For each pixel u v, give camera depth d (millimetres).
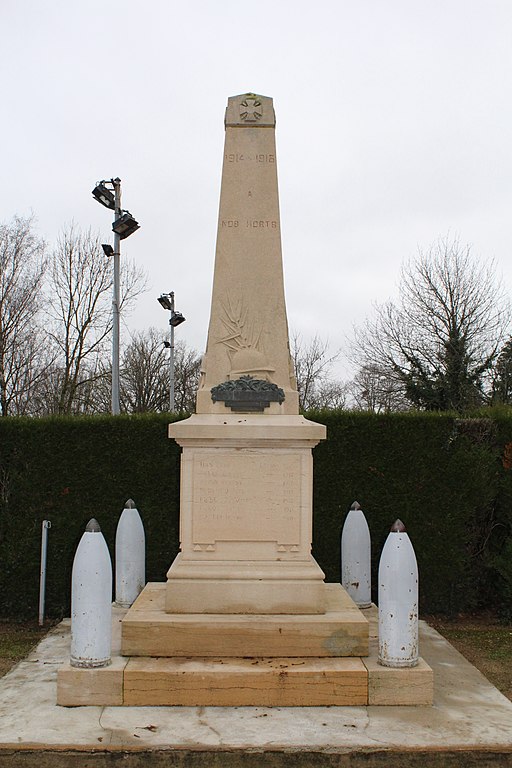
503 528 9688
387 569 5238
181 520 5898
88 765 4418
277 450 5898
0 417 9727
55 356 25891
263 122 6469
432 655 6578
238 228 6406
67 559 9305
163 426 9328
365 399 34156
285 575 5750
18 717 4895
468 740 4555
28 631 8867
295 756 4418
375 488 9375
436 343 26109
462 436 9469
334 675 5121
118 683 5090
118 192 12016
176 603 5711
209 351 6316
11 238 24188
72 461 9336
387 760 4434
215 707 5062
